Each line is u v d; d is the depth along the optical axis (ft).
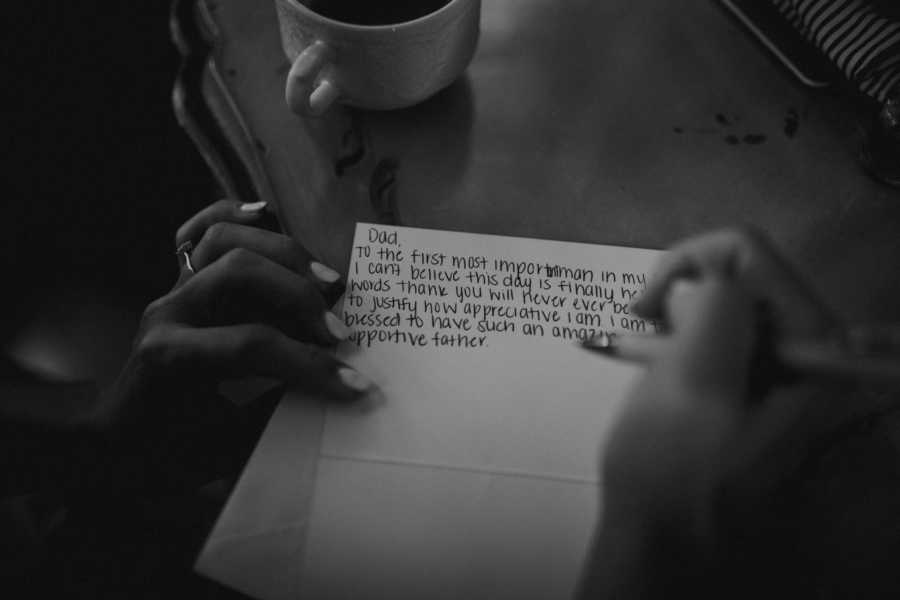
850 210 1.60
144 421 1.53
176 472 1.65
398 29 1.48
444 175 1.63
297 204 1.61
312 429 1.40
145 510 2.13
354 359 1.47
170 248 2.37
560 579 1.30
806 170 1.64
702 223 1.59
